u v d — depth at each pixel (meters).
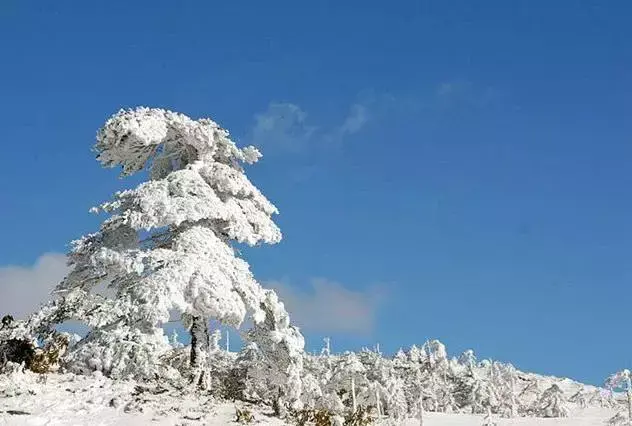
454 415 63.16
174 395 21.81
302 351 24.36
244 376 25.08
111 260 22.73
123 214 23.81
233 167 28.05
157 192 24.30
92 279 23.77
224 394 23.78
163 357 25.89
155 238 24.81
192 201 24.47
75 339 24.19
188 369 25.53
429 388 80.31
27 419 17.53
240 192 26.80
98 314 22.08
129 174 27.95
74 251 23.89
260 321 23.69
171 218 23.67
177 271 22.23
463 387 87.12
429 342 95.31
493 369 97.19
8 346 22.92
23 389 19.72
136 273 22.72
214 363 26.70
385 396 58.91
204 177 26.47
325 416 23.20
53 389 20.12
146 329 22.06
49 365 22.30
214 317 22.98
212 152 27.02
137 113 26.42
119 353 21.62
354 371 58.41
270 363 24.09
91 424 18.11
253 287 24.17
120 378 21.62
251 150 27.42
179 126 26.55
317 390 25.16
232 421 20.30
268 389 24.45
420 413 54.66
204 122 27.28
